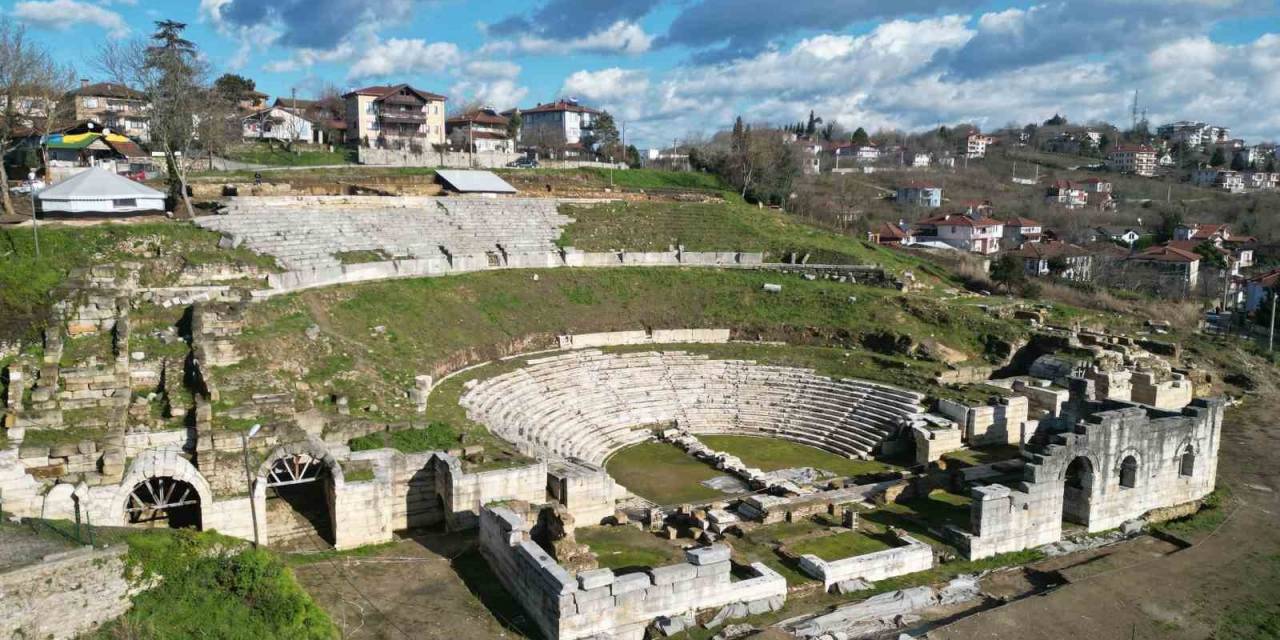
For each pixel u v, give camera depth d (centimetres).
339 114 14150
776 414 5678
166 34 7338
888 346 6425
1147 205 17012
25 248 4625
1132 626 3009
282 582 2719
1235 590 3309
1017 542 3678
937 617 3084
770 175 11294
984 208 14550
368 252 6153
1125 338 6594
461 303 6009
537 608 2828
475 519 3619
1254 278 9981
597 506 3853
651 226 8319
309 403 4003
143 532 2741
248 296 4788
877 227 11825
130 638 2416
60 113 7344
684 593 2905
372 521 3484
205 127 7681
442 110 13225
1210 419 4266
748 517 3959
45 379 3578
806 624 2914
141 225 5181
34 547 2492
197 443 3331
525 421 4838
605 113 15562
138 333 4147
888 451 5072
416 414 4178
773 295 7156
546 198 8412
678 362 6141
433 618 2864
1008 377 6009
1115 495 3956
